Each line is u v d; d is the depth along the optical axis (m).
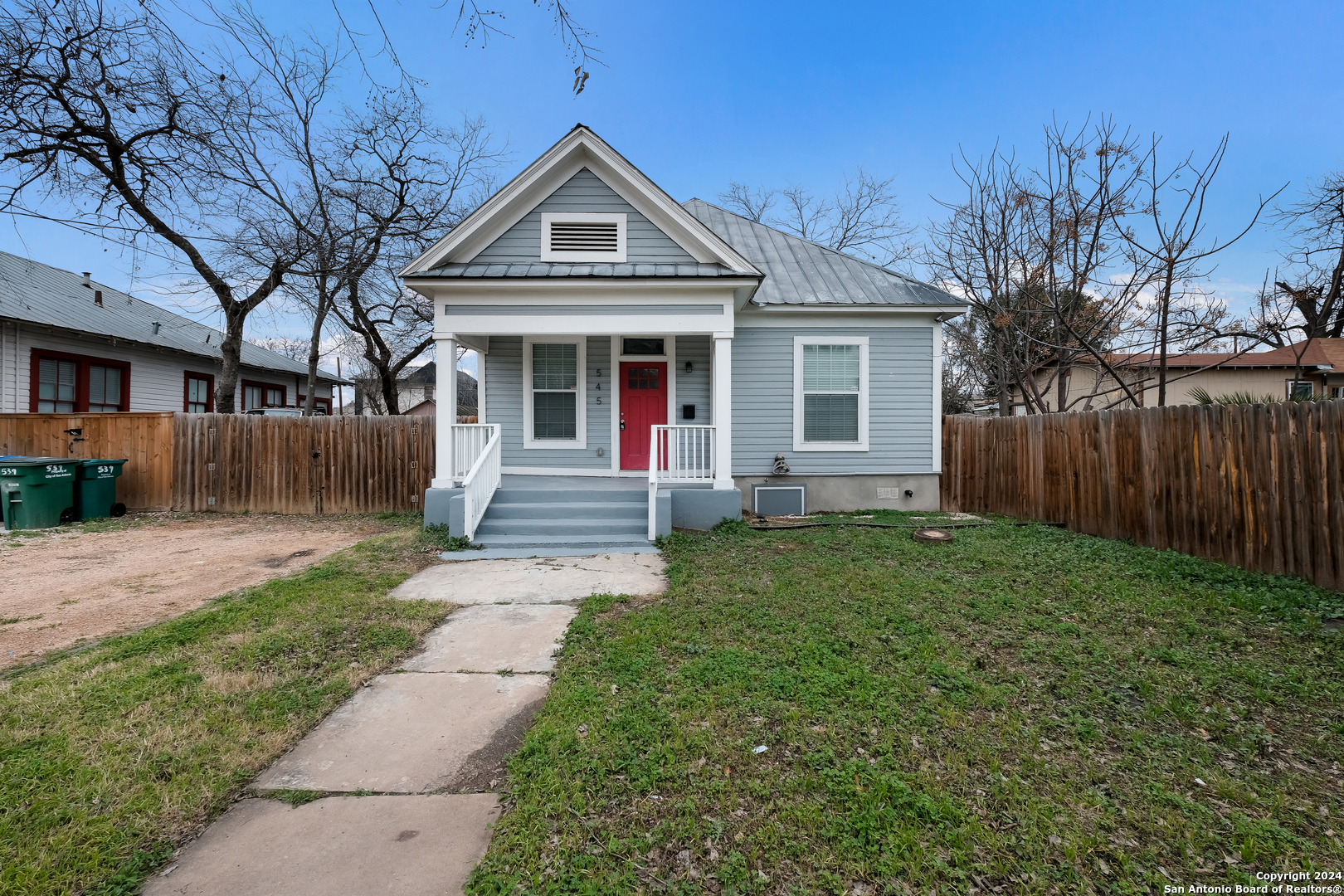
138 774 2.53
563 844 2.09
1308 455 5.04
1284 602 4.54
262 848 2.13
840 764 2.54
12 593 5.43
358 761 2.70
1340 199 10.41
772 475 9.77
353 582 5.57
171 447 10.30
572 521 7.73
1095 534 7.61
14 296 12.20
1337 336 19.50
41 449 10.29
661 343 10.27
